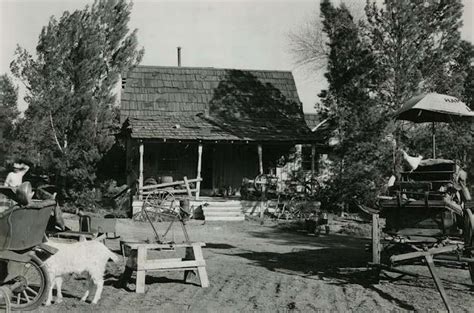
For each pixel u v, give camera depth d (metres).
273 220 23.39
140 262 9.65
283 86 30.42
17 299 8.34
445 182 10.38
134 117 27.05
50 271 8.41
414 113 12.79
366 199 23.00
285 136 25.83
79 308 8.43
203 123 26.84
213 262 13.18
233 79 30.17
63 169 23.00
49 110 23.33
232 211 23.91
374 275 11.02
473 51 23.94
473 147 22.47
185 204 22.19
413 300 9.25
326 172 26.91
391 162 22.42
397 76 22.94
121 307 8.55
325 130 26.83
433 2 22.92
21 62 23.59
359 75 23.47
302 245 16.81
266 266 12.63
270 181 25.48
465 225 9.84
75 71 23.64
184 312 8.37
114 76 24.61
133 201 22.56
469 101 25.97
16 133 24.19
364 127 22.89
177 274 11.45
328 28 24.78
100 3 24.83
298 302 9.03
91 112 23.48
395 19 22.83
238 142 25.27
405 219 10.31
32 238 8.07
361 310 8.58
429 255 9.45
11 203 11.06
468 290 10.07
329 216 24.25
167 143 26.92
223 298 9.34
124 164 27.48
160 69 29.88
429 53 23.17
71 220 20.31
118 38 24.95
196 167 27.30
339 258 13.96
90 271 8.69
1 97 28.81
